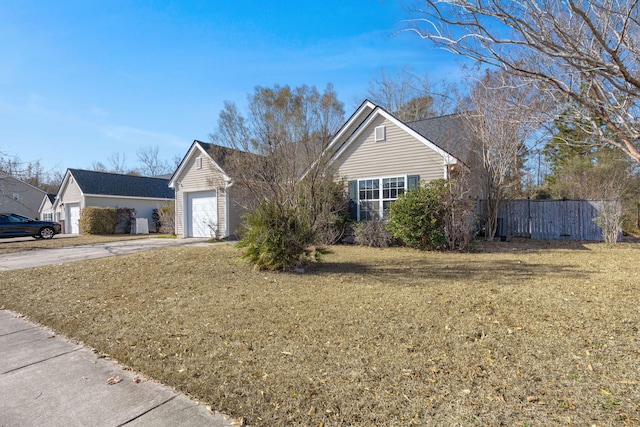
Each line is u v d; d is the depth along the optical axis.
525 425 2.42
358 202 13.95
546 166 20.36
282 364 3.37
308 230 8.08
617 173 16.22
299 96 9.27
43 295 6.10
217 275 7.42
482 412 2.57
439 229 10.91
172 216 22.03
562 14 3.21
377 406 2.68
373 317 4.62
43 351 3.86
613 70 2.96
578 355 3.44
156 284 6.68
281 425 2.49
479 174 13.22
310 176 9.05
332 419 2.54
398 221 11.28
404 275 7.27
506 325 4.26
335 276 7.25
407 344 3.77
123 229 24.09
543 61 3.84
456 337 3.93
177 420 2.57
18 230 17.91
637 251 10.38
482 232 13.88
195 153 17.36
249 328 4.32
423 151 12.63
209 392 2.92
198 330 4.29
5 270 8.45
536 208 14.28
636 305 4.91
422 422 2.48
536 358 3.40
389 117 13.23
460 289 5.99
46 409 2.75
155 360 3.53
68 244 15.03
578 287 5.99
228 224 16.03
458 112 13.01
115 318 4.81
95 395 2.94
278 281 6.86
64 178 25.61
